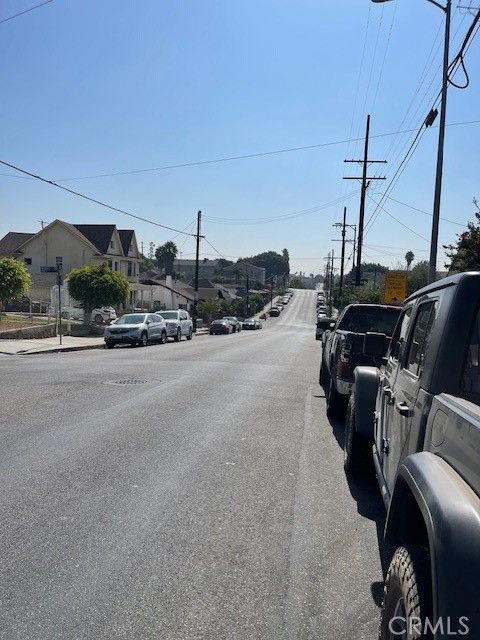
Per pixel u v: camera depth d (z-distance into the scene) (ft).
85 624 13.06
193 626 13.10
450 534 8.26
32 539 17.40
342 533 18.65
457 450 9.42
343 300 134.41
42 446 27.94
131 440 29.55
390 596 10.37
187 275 538.88
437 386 11.63
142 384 49.06
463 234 44.70
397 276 84.12
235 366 66.95
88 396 42.37
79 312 174.50
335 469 25.86
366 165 122.21
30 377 52.19
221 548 17.16
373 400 23.15
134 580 15.08
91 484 22.54
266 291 511.40
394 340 19.54
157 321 113.29
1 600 14.01
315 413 39.24
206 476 24.00
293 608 13.99
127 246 231.91
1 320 130.41
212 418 35.81
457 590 7.97
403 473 10.61
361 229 125.08
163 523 18.88
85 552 16.61
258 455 27.63
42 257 211.41
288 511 20.40
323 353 49.70
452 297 12.00
